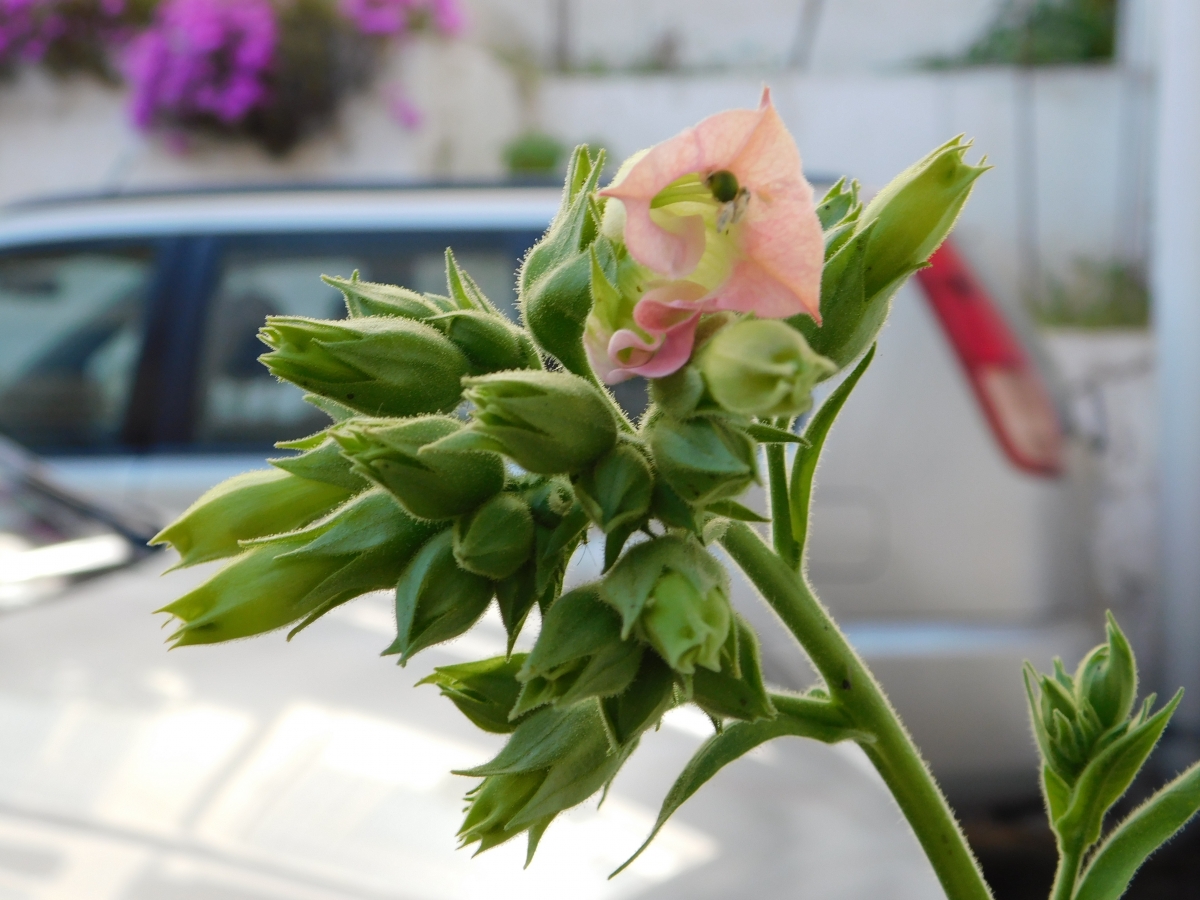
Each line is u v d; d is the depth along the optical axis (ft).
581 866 7.98
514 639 3.45
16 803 8.16
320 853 7.98
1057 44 39.04
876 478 14.92
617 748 3.20
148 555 12.77
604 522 3.19
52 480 13.56
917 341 14.93
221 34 34.50
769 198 2.88
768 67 39.83
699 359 3.04
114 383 16.85
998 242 39.34
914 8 39.52
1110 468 30.63
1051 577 14.84
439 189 17.04
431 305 4.00
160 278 16.97
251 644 10.57
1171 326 19.70
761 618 12.85
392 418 3.60
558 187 16.96
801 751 9.64
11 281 17.47
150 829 8.05
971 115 39.11
